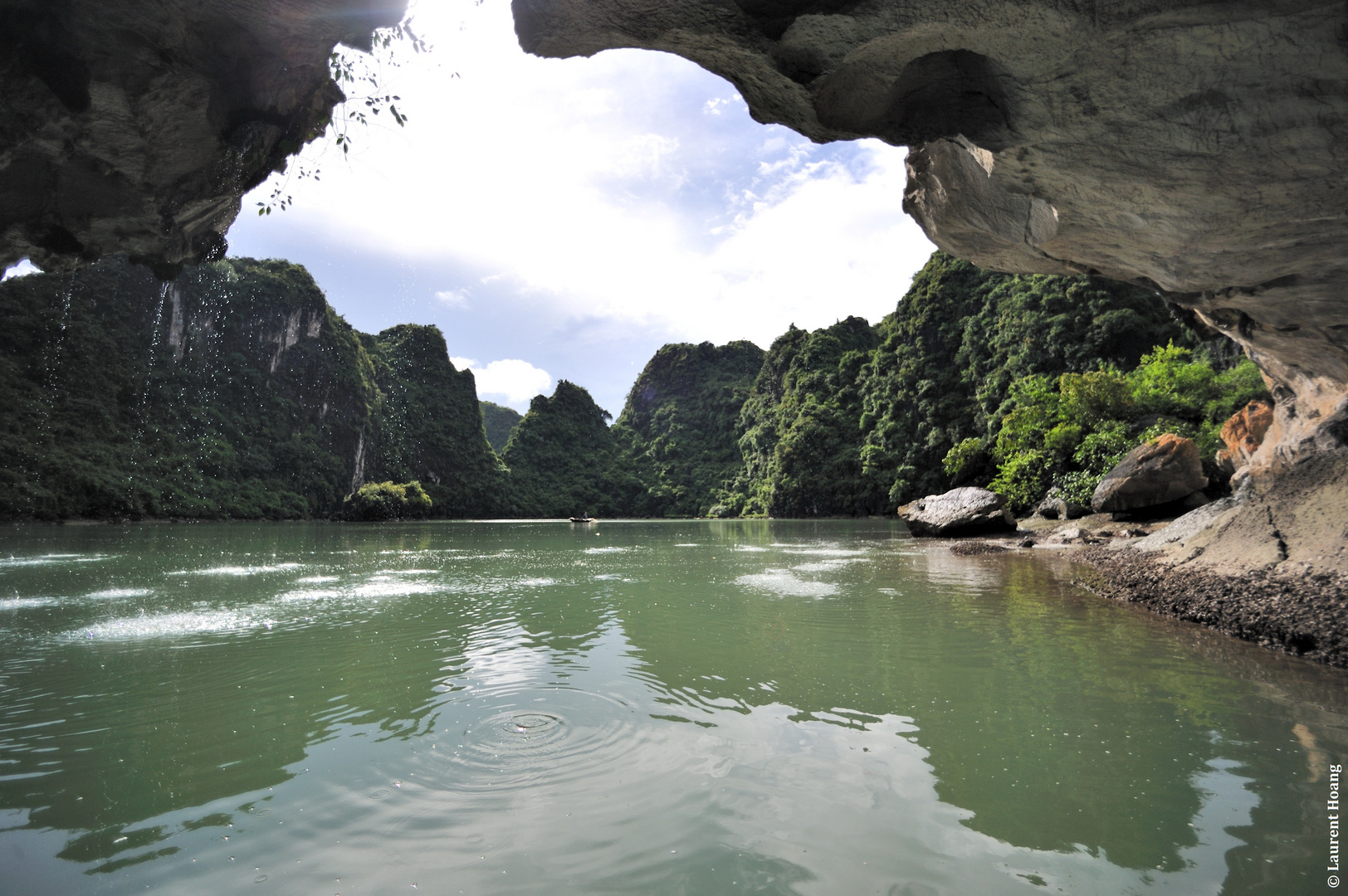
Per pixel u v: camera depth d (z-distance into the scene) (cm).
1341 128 392
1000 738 423
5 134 467
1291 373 1000
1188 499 1709
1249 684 536
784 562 1642
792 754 398
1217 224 511
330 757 395
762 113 465
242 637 756
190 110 500
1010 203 639
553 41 412
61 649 700
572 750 405
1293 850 286
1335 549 754
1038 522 2294
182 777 370
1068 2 335
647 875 266
